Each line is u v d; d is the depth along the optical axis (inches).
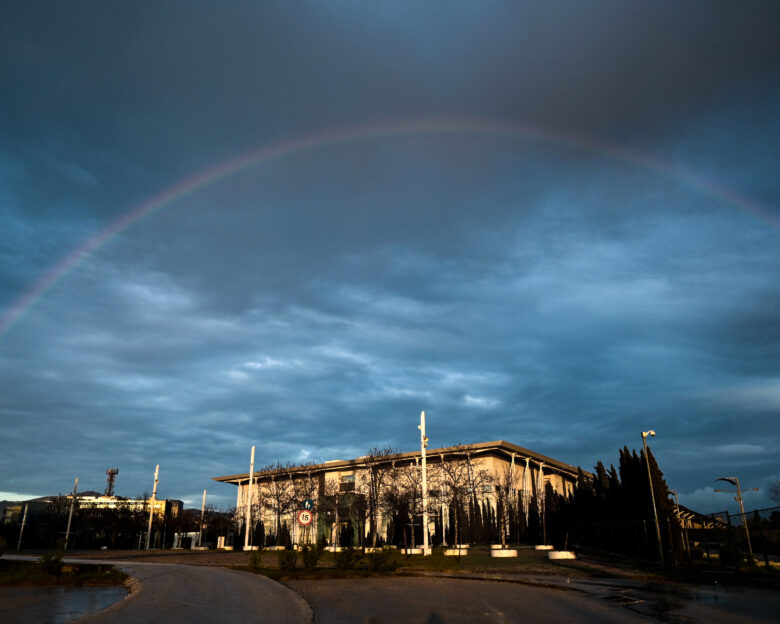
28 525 3841.0
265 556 1925.4
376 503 2399.1
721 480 2182.6
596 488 2110.0
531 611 602.9
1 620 542.0
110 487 5000.0
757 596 729.6
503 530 2017.7
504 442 2674.7
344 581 977.5
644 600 695.7
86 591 829.8
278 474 3053.6
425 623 526.6
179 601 690.2
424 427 1862.7
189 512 5000.0
